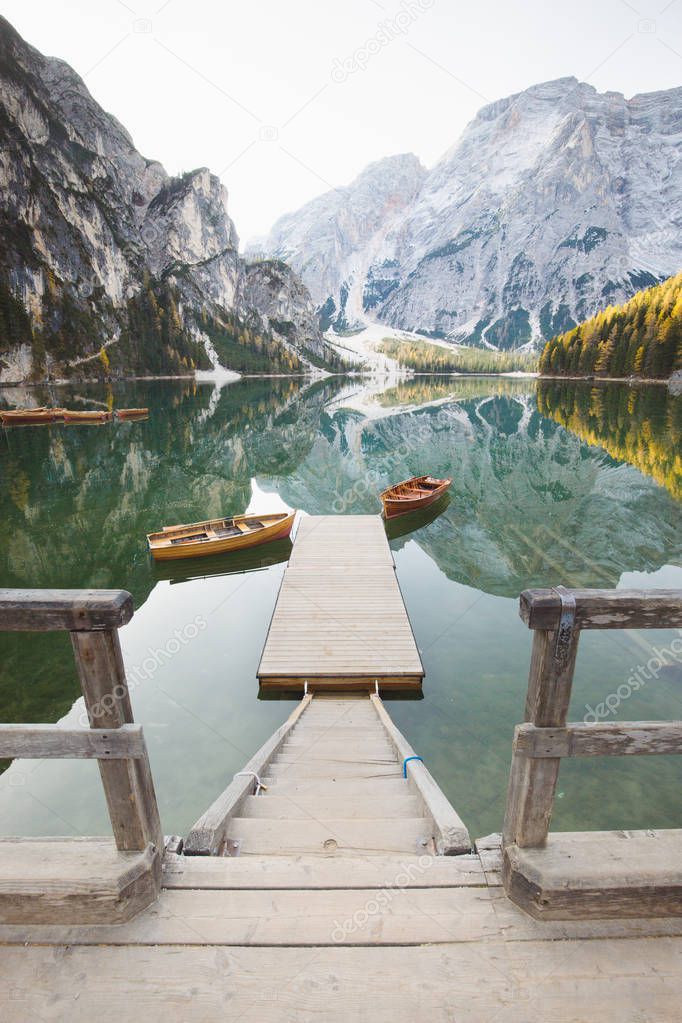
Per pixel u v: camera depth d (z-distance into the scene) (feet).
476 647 26.25
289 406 178.19
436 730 19.70
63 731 6.48
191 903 7.08
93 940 6.57
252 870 7.59
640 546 45.16
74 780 16.71
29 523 51.88
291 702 21.77
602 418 133.90
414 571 38.73
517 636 27.37
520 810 6.98
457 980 6.12
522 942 6.55
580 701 20.93
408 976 6.15
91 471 73.92
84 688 6.32
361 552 38.42
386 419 141.18
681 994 5.98
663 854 7.10
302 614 28.27
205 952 6.44
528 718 6.80
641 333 272.92
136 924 6.76
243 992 5.99
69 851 7.14
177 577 38.11
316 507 59.36
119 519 53.47
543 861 6.94
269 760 15.05
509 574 38.60
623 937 6.61
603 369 301.43
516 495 63.21
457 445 98.78
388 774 14.40
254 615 31.09
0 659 25.20
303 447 96.94
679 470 74.08
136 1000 5.92
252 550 43.01
